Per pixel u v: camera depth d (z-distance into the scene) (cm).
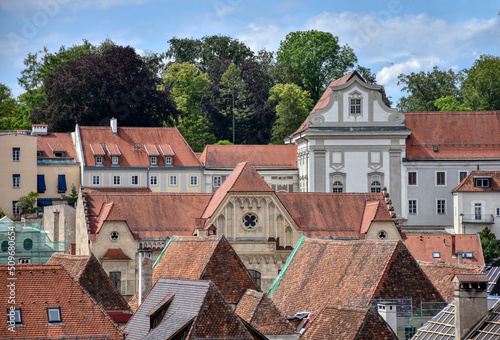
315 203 13625
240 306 7938
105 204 13275
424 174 19612
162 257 9512
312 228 13338
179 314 7050
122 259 12762
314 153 19450
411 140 19925
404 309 7906
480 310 6162
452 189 19562
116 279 12775
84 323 7306
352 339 6638
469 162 19638
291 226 12975
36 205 18862
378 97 19600
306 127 19825
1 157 19075
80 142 19812
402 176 19562
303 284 9088
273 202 12938
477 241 15062
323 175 19462
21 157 19175
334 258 8988
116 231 12838
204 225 12850
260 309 7750
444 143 19888
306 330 6994
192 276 8962
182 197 13500
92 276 8956
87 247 12862
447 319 6519
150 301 7550
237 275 8950
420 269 8350
